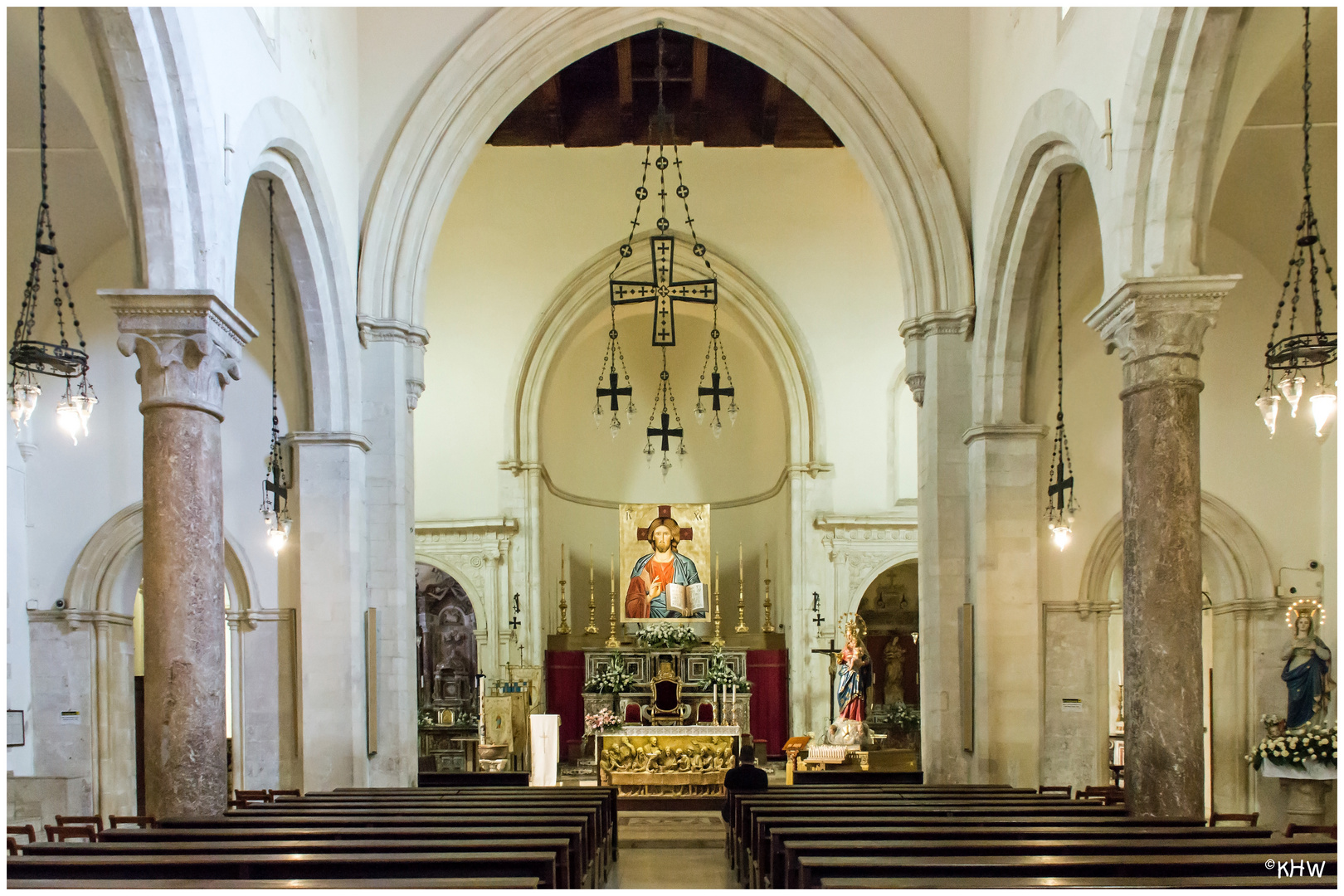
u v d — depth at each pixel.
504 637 27.89
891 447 28.36
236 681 18.02
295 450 16.86
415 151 18.08
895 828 10.00
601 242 28.41
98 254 17.12
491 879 7.66
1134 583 11.48
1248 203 16.09
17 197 15.20
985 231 17.31
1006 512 17.06
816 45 18.41
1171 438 11.31
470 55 18.19
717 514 32.16
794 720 27.77
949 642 17.66
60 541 17.48
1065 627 18.00
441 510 28.41
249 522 18.11
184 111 11.00
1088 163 12.77
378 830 9.96
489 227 28.50
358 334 17.69
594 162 28.34
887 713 29.19
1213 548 17.72
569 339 29.28
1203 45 10.65
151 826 10.43
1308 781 15.69
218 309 11.27
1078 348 18.06
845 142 18.91
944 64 18.42
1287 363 16.22
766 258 28.47
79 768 17.28
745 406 31.94
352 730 16.52
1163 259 11.41
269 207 15.31
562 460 31.23
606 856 14.23
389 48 18.20
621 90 22.34
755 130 25.16
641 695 28.05
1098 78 12.49
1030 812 11.46
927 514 18.14
